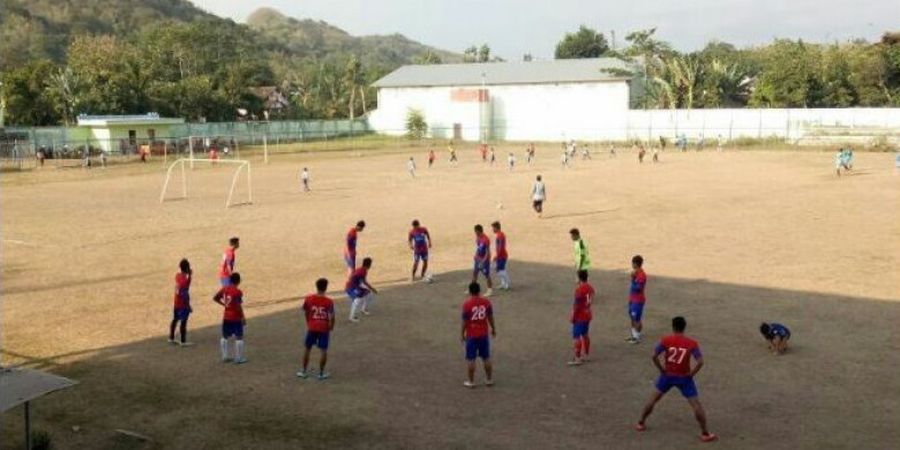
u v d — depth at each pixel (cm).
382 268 2283
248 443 1084
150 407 1221
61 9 18538
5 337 1603
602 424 1137
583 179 4862
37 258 2456
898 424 1120
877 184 4306
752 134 8169
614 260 2361
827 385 1283
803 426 1118
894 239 2648
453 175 5275
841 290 1934
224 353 1435
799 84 8588
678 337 1087
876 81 8544
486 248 1962
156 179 5212
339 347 1529
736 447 1050
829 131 7531
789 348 1478
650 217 3234
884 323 1636
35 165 6088
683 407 1201
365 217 3300
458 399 1246
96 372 1386
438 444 1074
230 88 9781
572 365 1408
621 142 8656
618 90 9219
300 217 3325
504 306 1833
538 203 3291
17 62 14262
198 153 7262
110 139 6788
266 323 1703
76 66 8800
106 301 1909
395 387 1304
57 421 1167
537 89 9644
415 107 10250
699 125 8500
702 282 2045
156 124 7494
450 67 10719
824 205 3525
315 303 1337
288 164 6406
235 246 1812
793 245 2570
